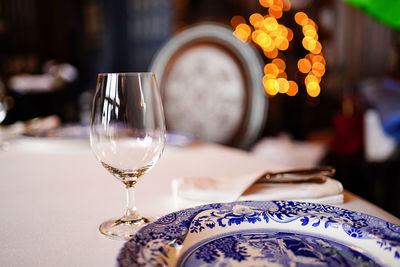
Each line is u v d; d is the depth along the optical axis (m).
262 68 1.42
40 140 0.94
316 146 2.39
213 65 1.46
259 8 4.22
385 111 1.87
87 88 3.95
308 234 0.40
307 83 5.03
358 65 5.21
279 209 0.44
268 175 0.55
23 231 0.44
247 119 1.43
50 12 4.18
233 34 1.44
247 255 0.36
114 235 0.42
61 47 4.25
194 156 0.89
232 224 0.41
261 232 0.41
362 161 1.62
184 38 1.49
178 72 1.48
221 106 1.46
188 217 0.42
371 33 5.05
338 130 2.13
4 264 0.36
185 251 0.36
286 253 0.36
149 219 0.47
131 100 0.45
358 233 0.38
